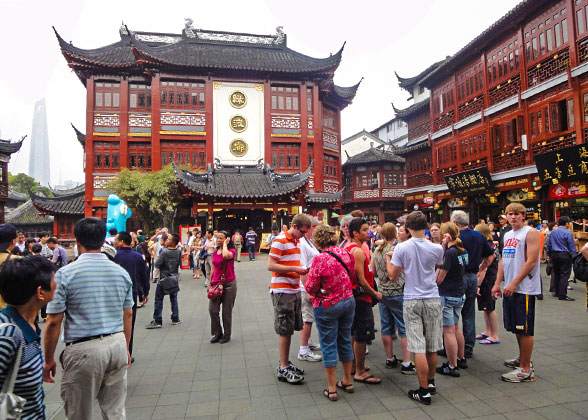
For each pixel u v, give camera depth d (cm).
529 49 1741
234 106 2967
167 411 415
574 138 1510
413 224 447
